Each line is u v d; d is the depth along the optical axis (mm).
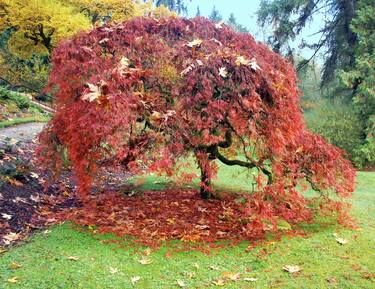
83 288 3070
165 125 3977
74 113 3930
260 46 4945
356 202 6285
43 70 15977
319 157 4633
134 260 3584
